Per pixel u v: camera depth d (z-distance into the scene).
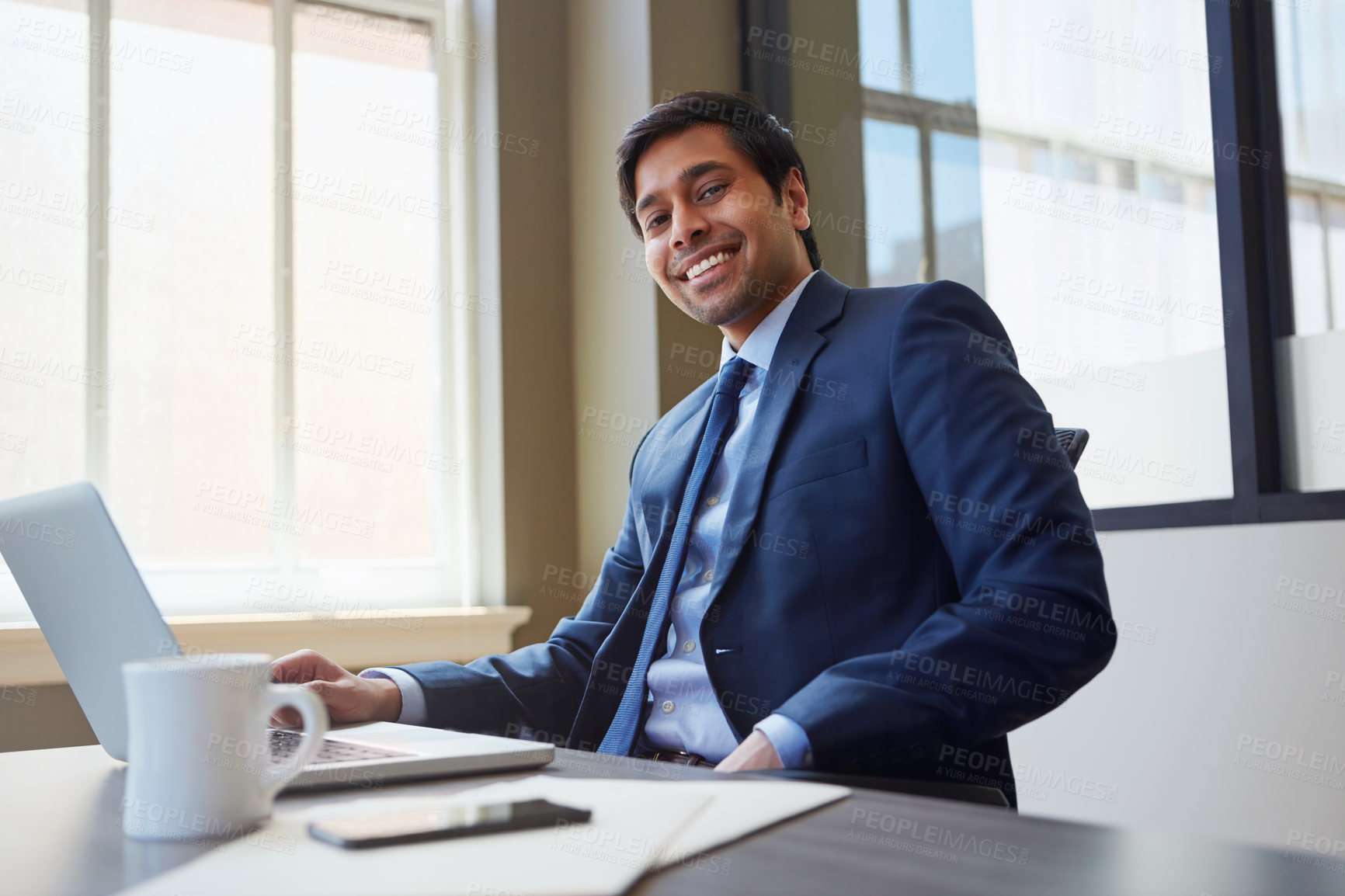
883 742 0.79
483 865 0.46
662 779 0.70
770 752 0.78
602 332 2.74
